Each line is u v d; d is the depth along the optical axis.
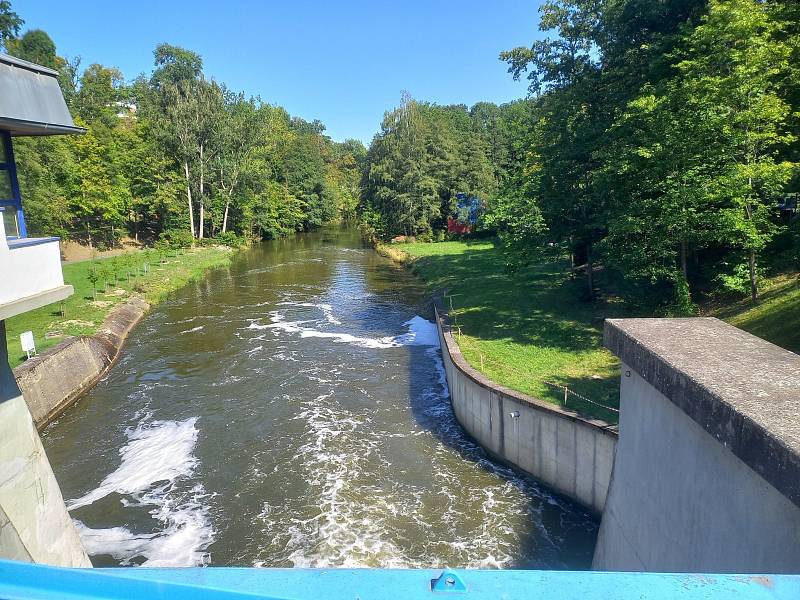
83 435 15.69
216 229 59.94
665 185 13.58
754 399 3.27
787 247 16.88
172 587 1.31
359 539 11.02
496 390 13.55
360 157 127.75
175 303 32.09
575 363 15.51
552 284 25.97
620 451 5.26
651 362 4.30
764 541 2.98
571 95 19.41
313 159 80.88
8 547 7.07
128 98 62.00
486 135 71.81
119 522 11.77
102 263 39.53
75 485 13.21
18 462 7.90
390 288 35.94
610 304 20.39
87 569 1.37
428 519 11.61
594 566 5.87
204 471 13.67
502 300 24.12
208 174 55.75
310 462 13.91
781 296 14.26
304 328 26.30
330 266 46.06
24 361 17.64
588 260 21.36
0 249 6.95
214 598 1.31
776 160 15.28
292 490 12.75
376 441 14.99
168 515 11.97
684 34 15.58
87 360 19.83
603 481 11.06
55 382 17.45
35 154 33.06
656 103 13.23
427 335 24.75
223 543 11.02
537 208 20.75
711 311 15.81
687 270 19.08
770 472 2.79
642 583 1.45
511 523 11.43
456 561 10.39
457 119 88.44
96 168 42.75
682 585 1.45
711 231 13.17
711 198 12.75
